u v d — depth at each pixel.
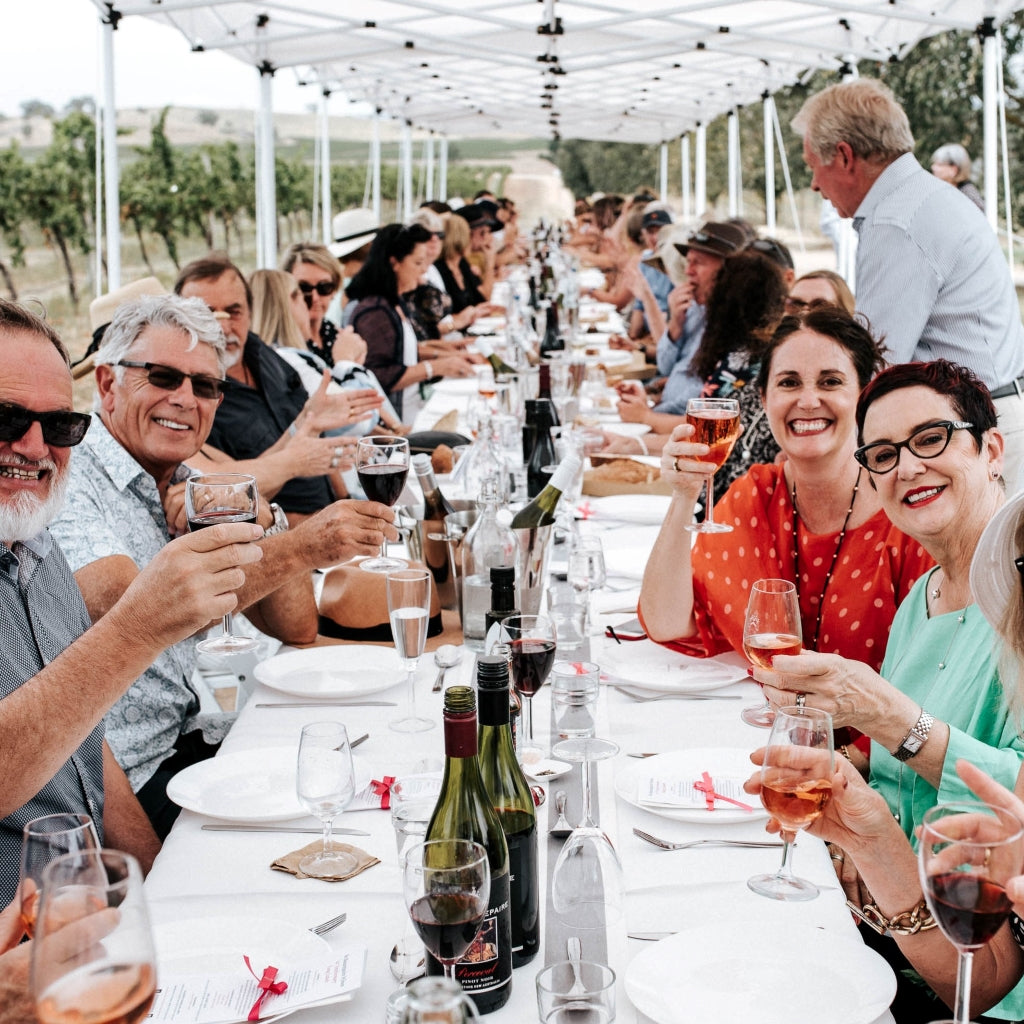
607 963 1.37
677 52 7.09
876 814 1.43
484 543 2.38
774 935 1.38
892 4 5.98
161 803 2.41
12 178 11.43
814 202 19.25
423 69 9.50
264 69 6.94
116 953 0.97
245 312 4.17
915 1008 1.76
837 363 2.38
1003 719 1.71
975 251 3.87
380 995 1.31
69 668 1.49
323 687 2.23
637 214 8.94
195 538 1.50
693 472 2.35
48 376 1.80
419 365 6.18
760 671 1.79
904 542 2.37
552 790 1.80
